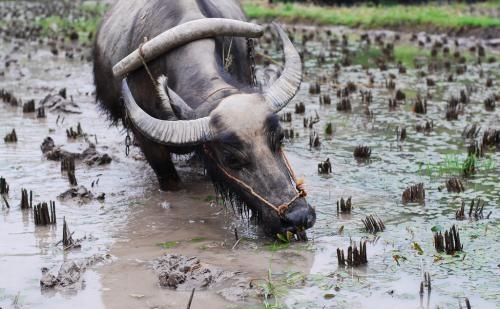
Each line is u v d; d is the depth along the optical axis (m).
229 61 9.38
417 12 32.38
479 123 14.31
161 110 9.29
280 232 7.82
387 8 35.47
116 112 11.15
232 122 7.88
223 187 8.33
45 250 8.09
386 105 16.23
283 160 8.05
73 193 9.90
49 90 18.25
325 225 8.74
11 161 11.77
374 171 11.05
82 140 13.22
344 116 15.16
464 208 9.23
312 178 10.71
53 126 14.38
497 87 18.25
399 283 7.03
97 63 11.45
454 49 25.80
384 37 29.28
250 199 7.94
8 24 34.66
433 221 8.79
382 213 9.14
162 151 9.85
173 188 10.27
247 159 7.83
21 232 8.66
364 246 7.50
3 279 7.31
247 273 7.39
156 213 9.38
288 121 14.63
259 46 26.38
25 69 21.58
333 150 12.40
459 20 28.81
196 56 8.95
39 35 30.61
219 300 6.78
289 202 7.68
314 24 33.25
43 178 10.88
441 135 13.34
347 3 37.16
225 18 9.71
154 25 9.82
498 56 23.92
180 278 7.07
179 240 8.41
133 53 9.26
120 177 11.02
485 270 7.29
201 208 9.56
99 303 6.75
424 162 11.52
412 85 18.78
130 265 7.66
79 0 49.72
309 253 7.87
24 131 13.91
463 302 6.58
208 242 8.34
